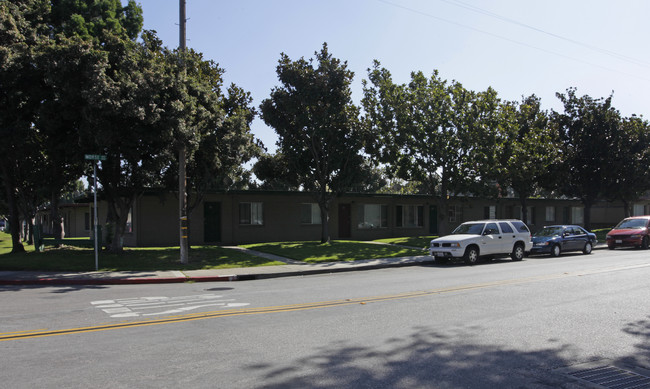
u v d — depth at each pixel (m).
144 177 18.25
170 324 7.74
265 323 7.80
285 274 15.73
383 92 25.41
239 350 6.21
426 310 8.84
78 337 6.88
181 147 16.45
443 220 26.17
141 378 5.13
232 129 18.77
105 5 24.59
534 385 5.00
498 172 25.59
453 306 9.22
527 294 10.54
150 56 16.75
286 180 25.33
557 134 31.66
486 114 24.94
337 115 22.25
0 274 14.65
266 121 22.83
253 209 26.84
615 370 5.47
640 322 7.79
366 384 4.98
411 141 24.98
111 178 18.23
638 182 33.03
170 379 5.10
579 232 22.86
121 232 19.34
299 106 22.06
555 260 19.45
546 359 5.86
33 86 15.68
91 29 22.92
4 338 6.82
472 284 12.25
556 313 8.50
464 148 24.72
